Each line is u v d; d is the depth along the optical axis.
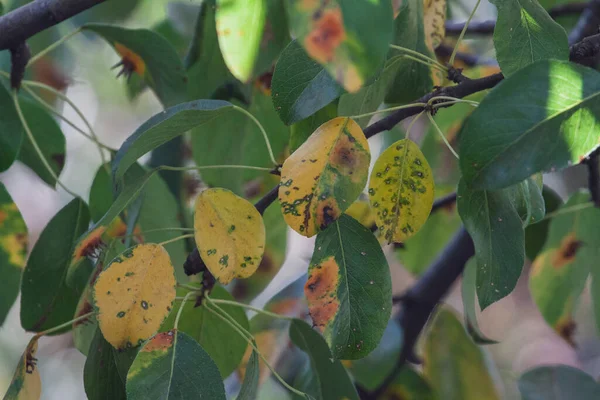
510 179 1.08
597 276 1.38
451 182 1.49
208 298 1.18
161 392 1.11
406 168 1.14
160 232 1.34
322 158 1.11
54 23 1.26
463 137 1.08
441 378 1.46
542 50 1.16
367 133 1.17
